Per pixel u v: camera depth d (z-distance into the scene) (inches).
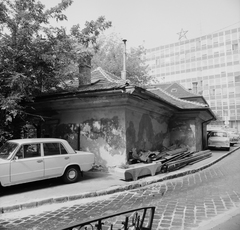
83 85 425.7
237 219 184.4
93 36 402.6
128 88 336.5
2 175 249.4
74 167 313.7
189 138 621.6
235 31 2281.0
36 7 355.9
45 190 272.8
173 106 515.2
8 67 337.1
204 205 223.8
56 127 458.9
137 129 431.2
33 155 279.4
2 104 312.0
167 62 2618.1
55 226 180.1
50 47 366.9
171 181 345.1
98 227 100.5
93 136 413.7
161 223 179.0
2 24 336.5
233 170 429.1
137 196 263.1
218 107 2299.5
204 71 2402.8
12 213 211.5
